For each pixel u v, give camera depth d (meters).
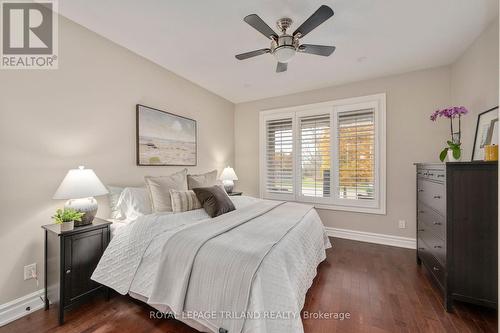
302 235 2.00
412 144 3.20
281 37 1.97
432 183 2.19
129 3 1.88
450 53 2.69
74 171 1.88
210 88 3.87
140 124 2.75
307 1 1.85
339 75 3.33
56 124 2.04
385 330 1.62
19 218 1.82
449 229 1.84
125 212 2.27
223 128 4.38
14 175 1.80
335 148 3.71
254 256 1.40
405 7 1.91
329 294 2.07
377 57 2.79
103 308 1.87
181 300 1.45
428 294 2.07
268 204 2.96
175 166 3.27
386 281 2.30
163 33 2.32
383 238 3.40
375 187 3.43
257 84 3.69
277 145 4.28
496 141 1.99
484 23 2.12
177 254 1.59
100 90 2.37
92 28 2.24
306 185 3.97
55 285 1.76
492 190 1.70
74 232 1.76
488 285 1.71
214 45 2.54
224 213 2.42
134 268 1.75
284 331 1.27
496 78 2.04
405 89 3.23
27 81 1.86
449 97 2.99
